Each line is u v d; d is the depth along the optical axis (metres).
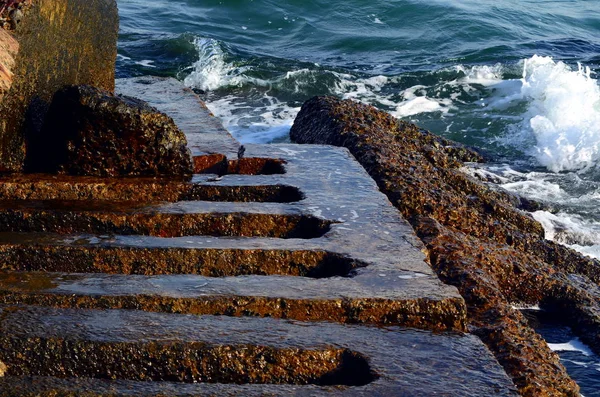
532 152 11.50
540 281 6.41
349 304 4.27
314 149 7.32
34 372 3.78
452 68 14.95
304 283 4.52
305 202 5.80
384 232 5.35
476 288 5.37
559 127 11.89
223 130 7.95
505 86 14.20
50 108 5.98
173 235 5.34
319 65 15.41
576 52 17.22
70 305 4.20
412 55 17.00
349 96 13.98
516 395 3.63
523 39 18.23
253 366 3.84
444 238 6.09
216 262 4.86
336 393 3.59
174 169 6.22
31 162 6.02
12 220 5.21
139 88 10.03
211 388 3.61
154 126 6.05
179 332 3.95
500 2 21.20
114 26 7.22
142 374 3.79
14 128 5.86
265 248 4.94
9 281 4.41
